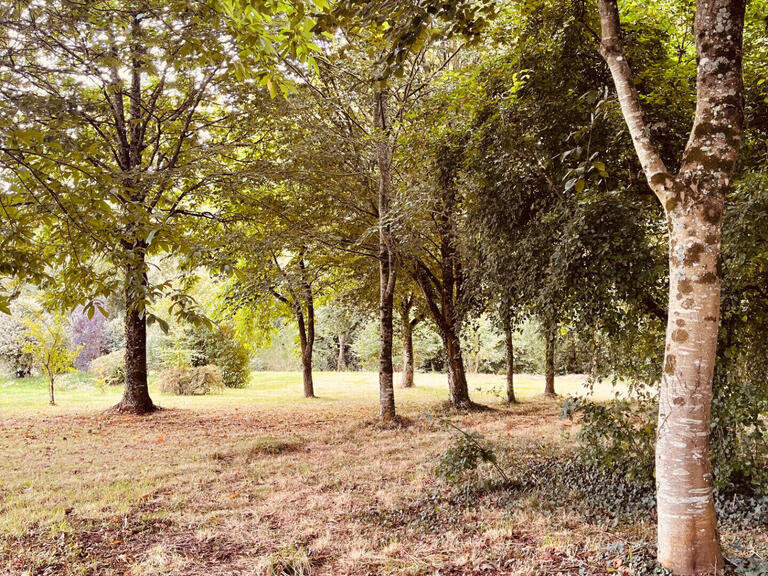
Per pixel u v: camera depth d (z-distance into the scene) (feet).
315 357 135.64
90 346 94.58
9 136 10.93
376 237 45.37
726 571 12.01
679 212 12.14
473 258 28.76
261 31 12.91
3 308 12.49
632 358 21.27
